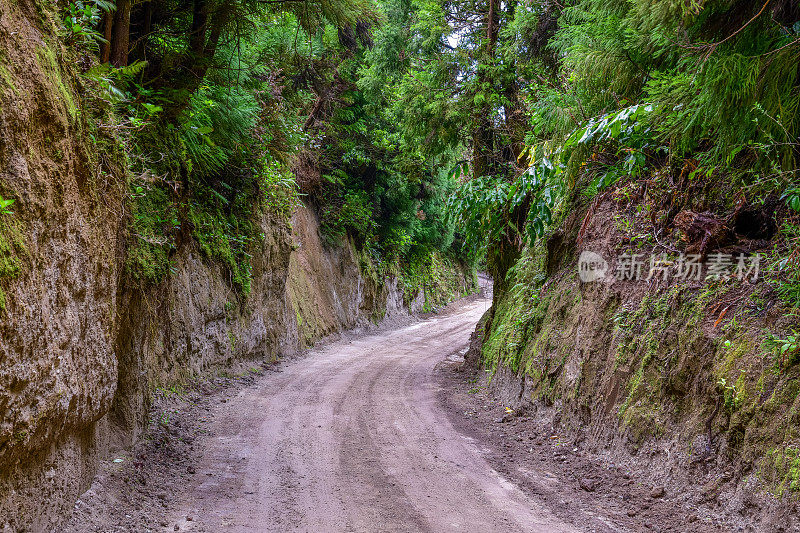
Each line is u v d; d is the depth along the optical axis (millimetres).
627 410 5695
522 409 8203
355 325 22062
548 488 5266
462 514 4594
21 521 3135
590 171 8008
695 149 6012
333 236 21734
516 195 9055
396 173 21391
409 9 14766
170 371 8422
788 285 4426
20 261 2908
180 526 4180
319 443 6660
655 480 4973
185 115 7328
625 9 5492
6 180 2857
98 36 4422
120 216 4711
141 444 5934
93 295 4078
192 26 6898
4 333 2719
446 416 8383
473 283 42281
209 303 10117
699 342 5008
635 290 6344
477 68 12172
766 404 4090
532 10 10844
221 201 11344
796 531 3441
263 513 4535
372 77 15594
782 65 3781
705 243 5523
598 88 6156
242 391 9734
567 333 7574
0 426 2738
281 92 11570
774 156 4621
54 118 3350
